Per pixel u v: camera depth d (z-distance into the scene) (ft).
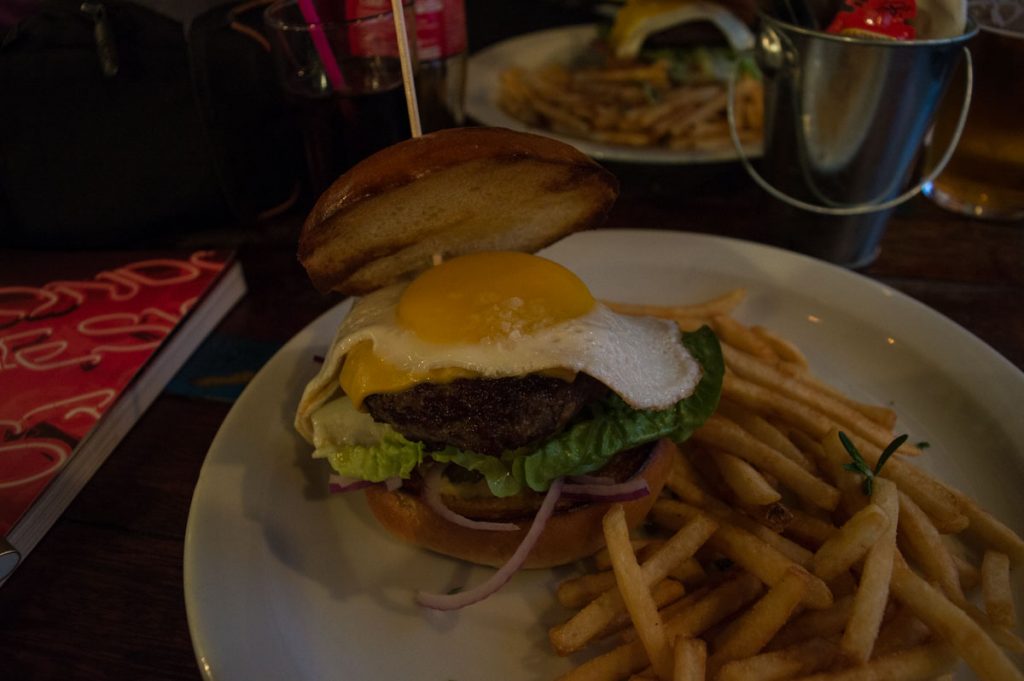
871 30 0.91
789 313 1.02
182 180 1.09
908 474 0.72
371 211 0.68
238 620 0.64
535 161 0.68
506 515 0.71
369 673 0.65
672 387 0.71
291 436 0.84
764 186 1.10
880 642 0.63
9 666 0.63
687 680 0.56
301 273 1.12
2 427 0.79
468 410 0.66
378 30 0.98
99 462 0.81
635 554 0.73
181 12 1.20
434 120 1.18
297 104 1.01
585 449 0.69
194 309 0.97
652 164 1.24
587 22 2.03
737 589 0.66
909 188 1.27
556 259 1.09
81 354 0.88
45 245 1.11
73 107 1.00
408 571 0.74
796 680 0.59
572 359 0.65
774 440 0.79
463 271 0.70
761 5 1.04
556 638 0.63
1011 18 1.04
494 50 1.64
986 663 0.55
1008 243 1.15
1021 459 0.78
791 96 0.99
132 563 0.71
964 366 0.88
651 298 1.06
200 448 0.84
